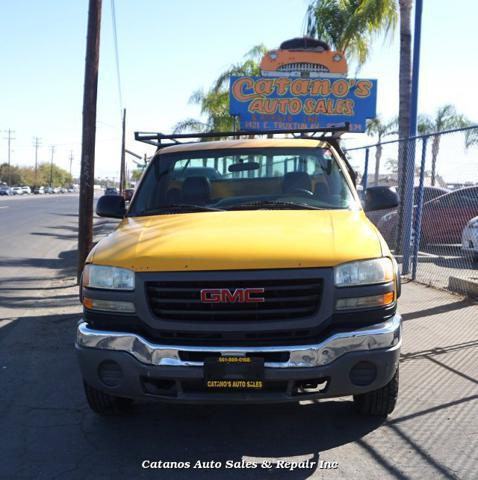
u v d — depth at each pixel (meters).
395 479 3.31
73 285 9.77
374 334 3.41
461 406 4.34
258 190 4.83
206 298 3.38
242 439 3.86
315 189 4.72
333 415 4.20
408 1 12.60
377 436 3.86
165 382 3.57
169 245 3.61
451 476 3.33
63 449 3.74
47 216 30.34
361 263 3.47
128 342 3.46
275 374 3.32
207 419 4.19
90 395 4.02
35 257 13.63
